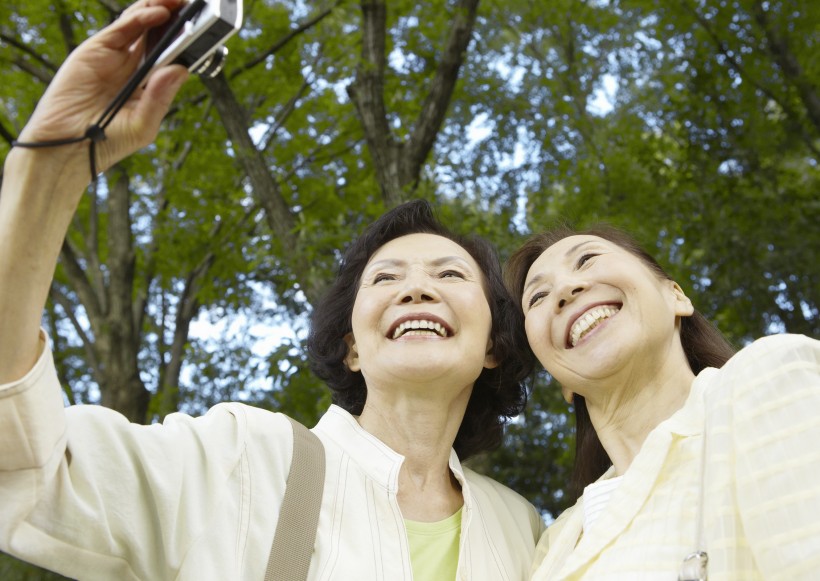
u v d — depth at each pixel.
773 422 1.81
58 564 1.76
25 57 8.91
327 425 2.48
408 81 8.19
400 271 2.63
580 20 9.22
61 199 1.52
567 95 9.44
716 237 7.58
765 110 8.42
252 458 2.10
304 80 9.23
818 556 1.60
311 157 9.41
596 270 2.48
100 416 1.90
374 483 2.27
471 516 2.36
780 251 7.69
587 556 2.04
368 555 2.10
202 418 2.14
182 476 1.95
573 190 8.68
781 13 7.84
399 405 2.49
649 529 1.98
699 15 8.18
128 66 1.52
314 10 9.07
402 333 2.51
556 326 2.50
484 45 9.52
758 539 1.70
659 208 7.99
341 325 2.82
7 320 1.54
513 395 2.94
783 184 8.39
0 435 1.58
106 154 1.52
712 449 1.88
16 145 1.48
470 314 2.51
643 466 2.09
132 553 1.83
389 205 6.42
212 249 9.12
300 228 6.55
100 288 9.31
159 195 9.87
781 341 1.97
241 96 9.15
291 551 1.98
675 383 2.40
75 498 1.74
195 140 8.55
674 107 8.41
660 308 2.42
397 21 8.40
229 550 1.92
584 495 2.35
